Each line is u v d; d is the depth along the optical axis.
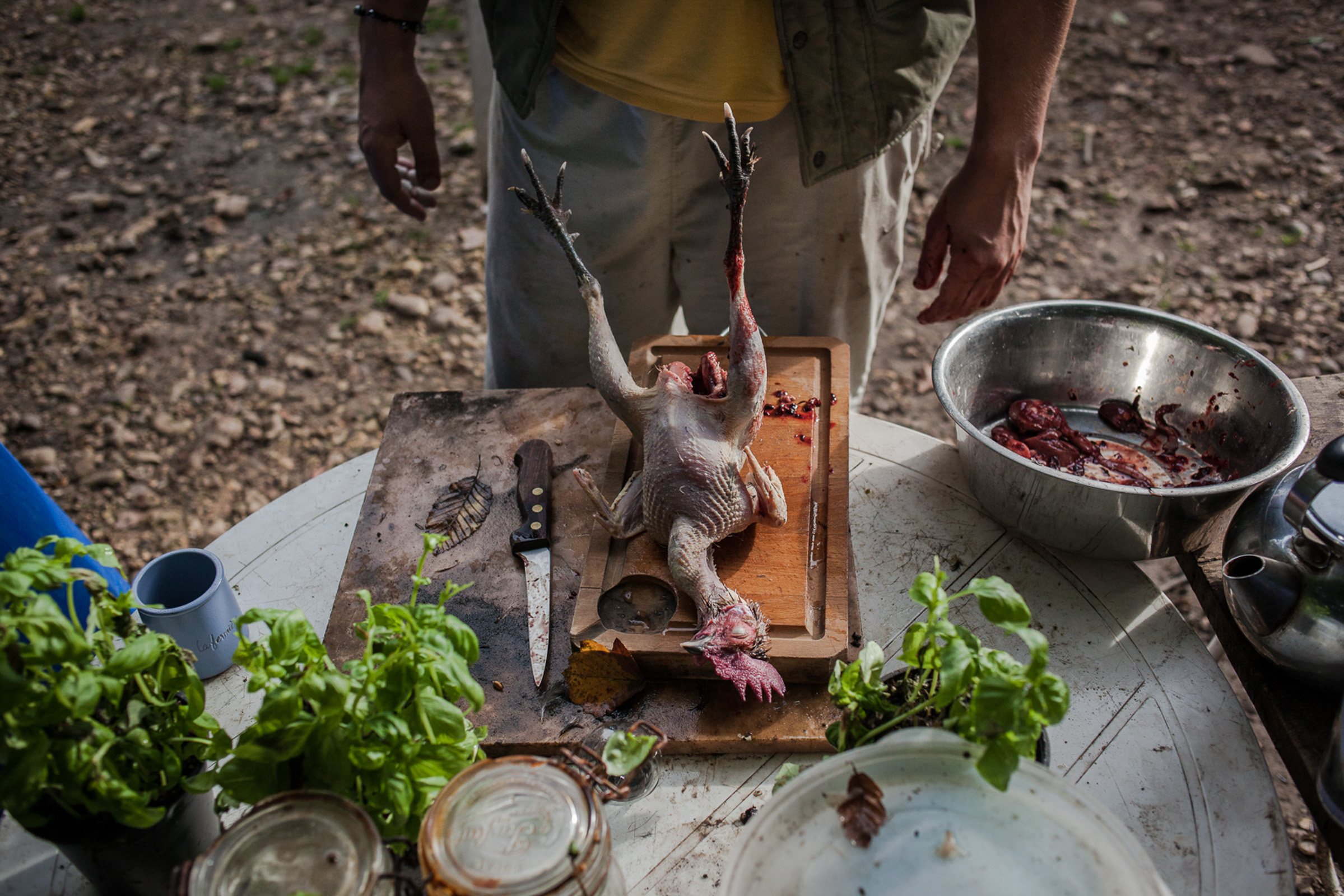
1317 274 4.55
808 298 2.62
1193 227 4.91
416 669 1.23
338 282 5.01
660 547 1.94
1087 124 5.62
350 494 2.30
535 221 2.49
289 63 6.69
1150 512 1.83
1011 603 1.21
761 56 2.18
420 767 1.28
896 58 2.19
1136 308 2.28
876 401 4.35
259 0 7.42
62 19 7.23
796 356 2.31
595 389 2.40
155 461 4.11
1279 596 1.55
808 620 1.79
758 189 2.42
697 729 1.70
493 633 1.87
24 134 6.07
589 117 2.32
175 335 4.70
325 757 1.21
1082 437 2.30
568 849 1.08
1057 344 2.36
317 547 2.17
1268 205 4.96
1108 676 1.81
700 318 2.71
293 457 4.16
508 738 1.69
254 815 1.13
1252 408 2.12
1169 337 2.25
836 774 1.25
